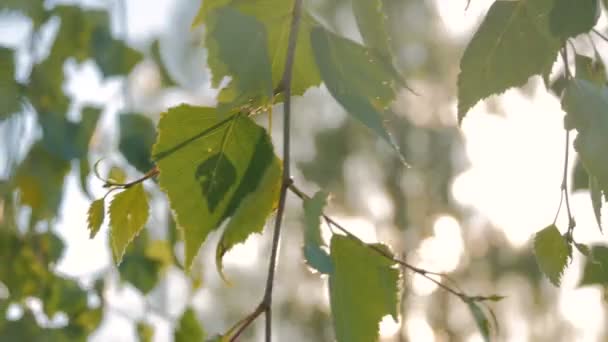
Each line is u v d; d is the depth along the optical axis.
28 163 1.38
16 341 1.33
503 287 2.73
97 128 1.34
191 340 1.29
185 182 0.68
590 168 0.68
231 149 0.69
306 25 0.71
